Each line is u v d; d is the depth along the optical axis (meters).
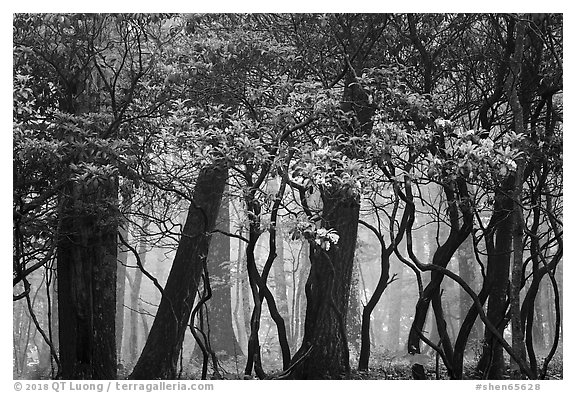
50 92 11.94
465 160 9.75
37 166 10.97
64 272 12.01
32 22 11.17
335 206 11.97
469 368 15.16
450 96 14.25
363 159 10.47
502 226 13.38
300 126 10.68
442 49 13.33
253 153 9.97
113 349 12.41
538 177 12.20
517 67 10.71
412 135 10.36
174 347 13.52
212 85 11.72
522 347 10.44
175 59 11.51
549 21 11.94
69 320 11.96
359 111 11.94
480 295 12.50
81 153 10.27
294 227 10.20
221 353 22.17
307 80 12.48
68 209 11.32
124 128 11.69
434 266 11.07
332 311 12.44
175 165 12.23
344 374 12.34
